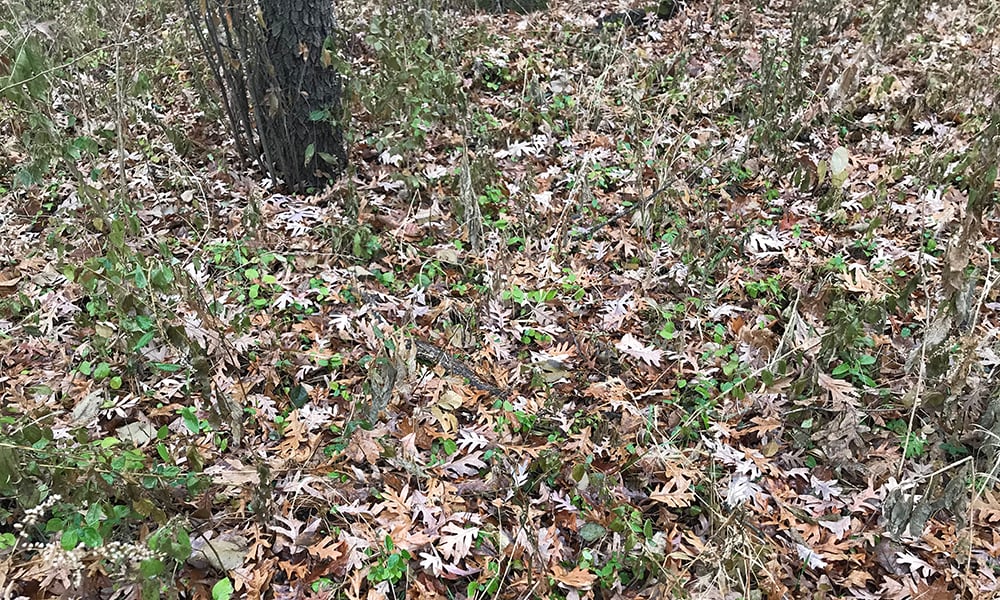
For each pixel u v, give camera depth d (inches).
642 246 162.2
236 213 168.4
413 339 125.3
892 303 126.6
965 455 113.2
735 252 162.1
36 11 187.0
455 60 225.1
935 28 276.8
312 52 168.9
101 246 147.3
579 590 95.8
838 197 170.7
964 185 176.7
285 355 127.6
